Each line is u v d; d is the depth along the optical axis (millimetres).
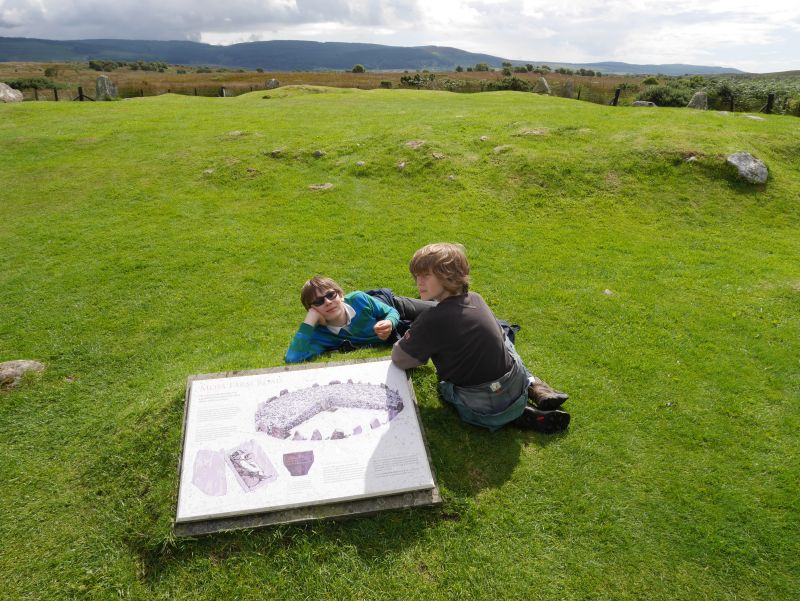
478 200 5480
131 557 1844
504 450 2188
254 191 6000
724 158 5598
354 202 5582
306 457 1969
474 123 7410
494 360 2039
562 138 6562
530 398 2363
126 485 2059
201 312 3557
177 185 6266
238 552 1812
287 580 1764
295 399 2156
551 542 1901
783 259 4234
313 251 4434
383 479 1932
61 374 2957
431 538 1875
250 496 1866
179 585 1765
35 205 5785
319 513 1863
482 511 1968
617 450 2277
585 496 2061
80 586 1788
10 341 3271
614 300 3576
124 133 8352
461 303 2031
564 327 3273
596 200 5379
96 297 3779
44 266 4285
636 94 20219
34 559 1875
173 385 2455
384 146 6797
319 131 7793
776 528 1970
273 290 3820
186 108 10891
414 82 25172
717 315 3391
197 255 4395
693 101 13477
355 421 2088
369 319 2631
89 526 1962
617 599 1753
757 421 2480
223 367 2613
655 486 2129
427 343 2037
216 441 2014
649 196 5383
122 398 2693
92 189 6203
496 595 1749
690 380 2758
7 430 2525
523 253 4359
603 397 2604
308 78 30000
